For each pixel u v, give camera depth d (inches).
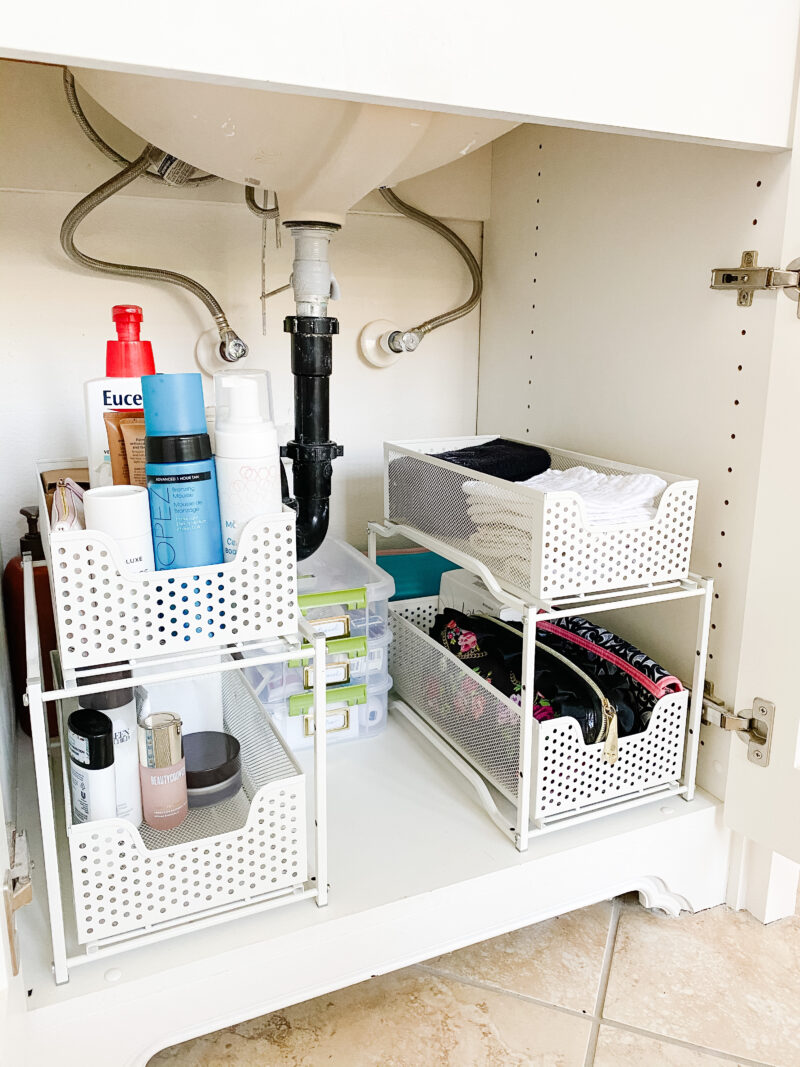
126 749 27.7
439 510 37.8
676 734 34.7
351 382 48.6
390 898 29.3
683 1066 28.3
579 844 32.4
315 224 33.9
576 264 41.5
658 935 34.9
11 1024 20.6
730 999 31.4
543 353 45.0
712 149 32.7
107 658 24.2
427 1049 28.8
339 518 50.3
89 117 38.8
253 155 29.5
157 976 25.6
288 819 27.8
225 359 41.8
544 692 33.5
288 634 26.6
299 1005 30.8
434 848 32.2
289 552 25.8
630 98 25.6
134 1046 26.0
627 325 38.4
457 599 45.0
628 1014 30.5
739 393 32.5
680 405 35.6
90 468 30.0
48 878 24.1
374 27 21.7
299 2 20.7
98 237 40.5
